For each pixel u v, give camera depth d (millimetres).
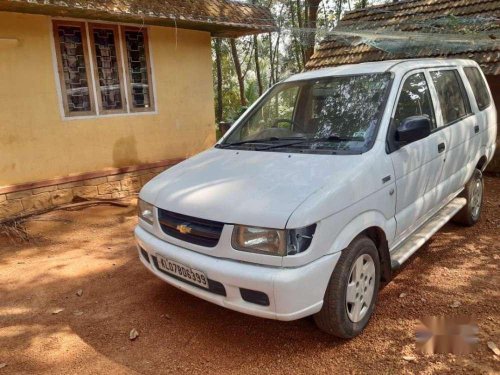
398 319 3248
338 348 2947
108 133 7168
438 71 4402
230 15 7887
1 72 5926
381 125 3336
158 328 3326
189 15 7133
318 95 3893
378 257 3188
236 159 3488
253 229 2615
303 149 3408
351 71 3967
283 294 2531
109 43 7039
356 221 2885
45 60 6324
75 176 6766
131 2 6562
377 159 3135
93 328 3385
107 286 4102
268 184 2900
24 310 3725
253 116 4242
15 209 6176
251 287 2604
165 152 8031
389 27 9641
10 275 4441
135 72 7438
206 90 8523
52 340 3246
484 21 7887
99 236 5543
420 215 3791
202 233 2830
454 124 4344
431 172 3822
